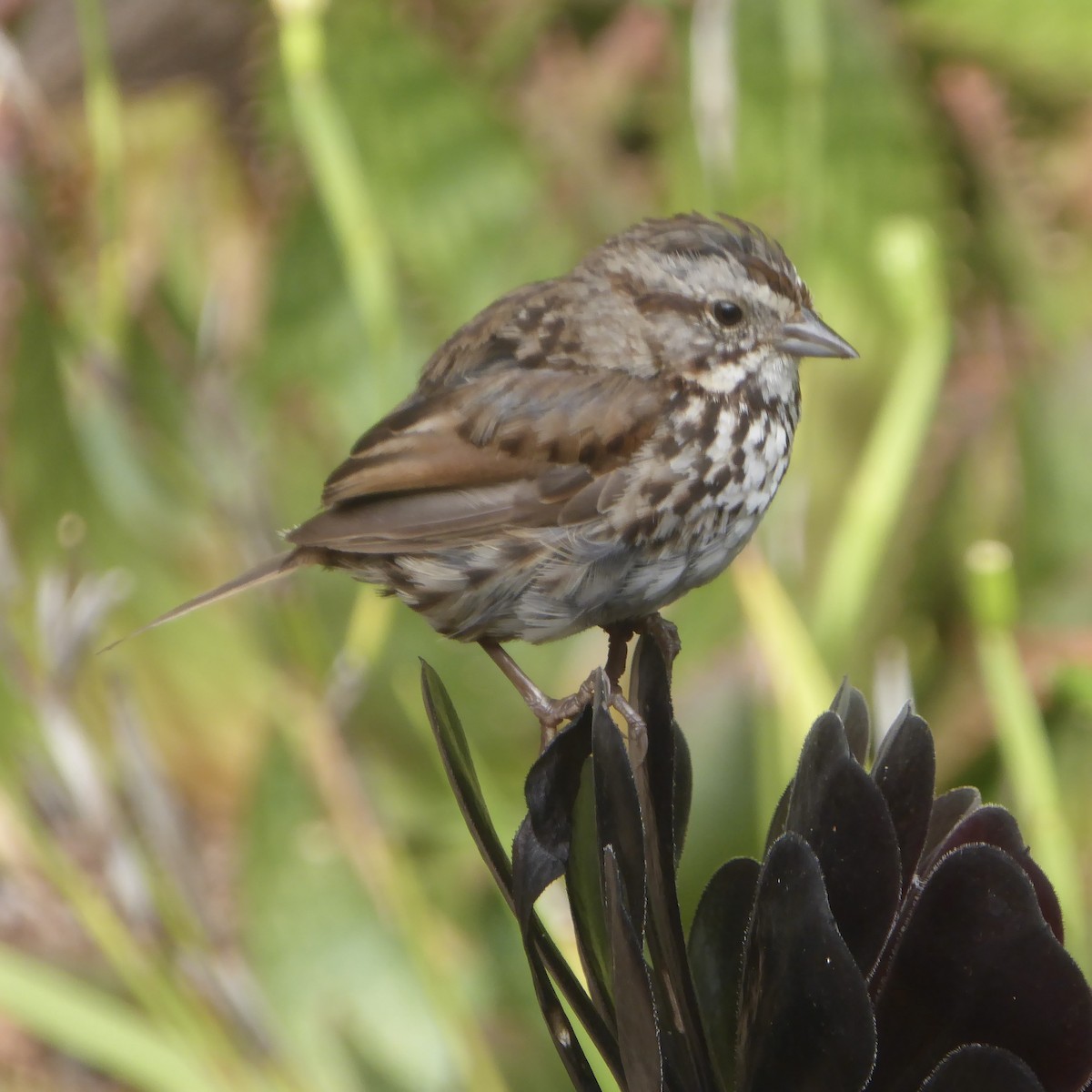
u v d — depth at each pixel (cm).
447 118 456
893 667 448
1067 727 451
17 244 457
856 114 457
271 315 455
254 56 459
